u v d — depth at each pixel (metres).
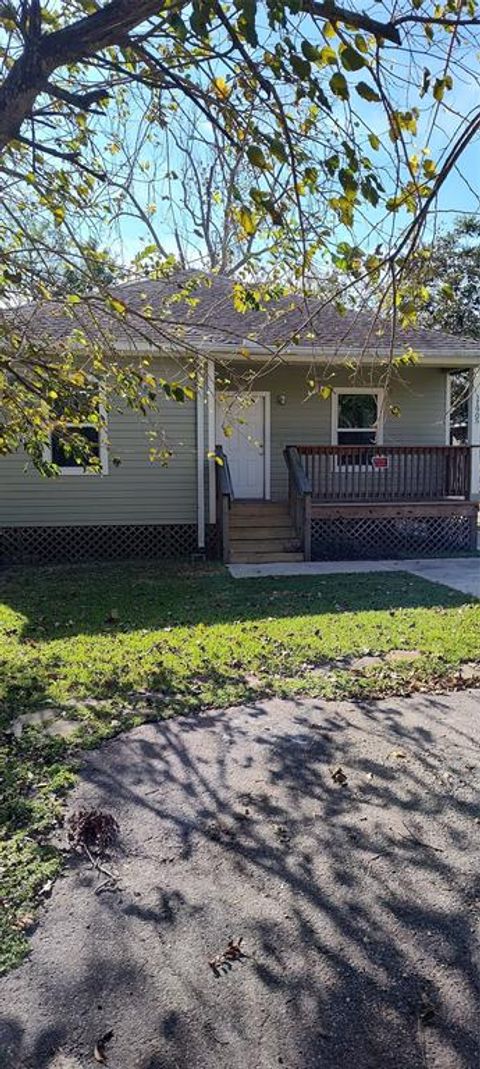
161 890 2.56
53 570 10.07
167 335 3.80
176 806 3.16
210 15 1.94
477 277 11.98
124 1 2.07
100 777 3.44
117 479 11.09
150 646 5.75
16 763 3.56
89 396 4.84
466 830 2.96
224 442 12.38
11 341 4.50
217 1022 1.96
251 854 2.79
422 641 5.85
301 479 10.98
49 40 2.16
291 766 3.56
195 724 4.12
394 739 3.90
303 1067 1.82
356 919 2.40
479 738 3.91
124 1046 1.88
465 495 11.77
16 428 5.19
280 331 10.10
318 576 9.34
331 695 4.60
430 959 2.21
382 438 12.73
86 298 3.84
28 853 2.77
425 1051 1.87
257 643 5.80
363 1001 2.04
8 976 2.13
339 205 2.36
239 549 10.94
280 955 2.23
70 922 2.38
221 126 2.50
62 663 5.29
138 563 10.66
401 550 11.68
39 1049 1.87
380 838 2.90
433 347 11.31
